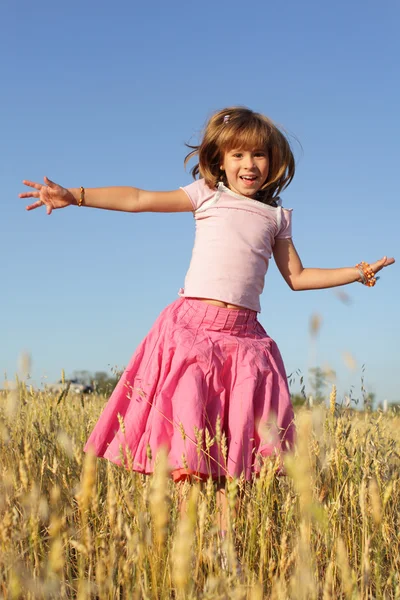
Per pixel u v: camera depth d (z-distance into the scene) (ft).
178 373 10.90
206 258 11.97
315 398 10.87
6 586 6.61
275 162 12.81
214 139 12.46
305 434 5.90
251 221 12.21
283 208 12.67
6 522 6.73
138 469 10.55
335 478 10.43
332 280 12.45
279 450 10.28
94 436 11.17
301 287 12.59
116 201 11.93
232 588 7.09
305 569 6.82
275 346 12.02
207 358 10.98
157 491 6.18
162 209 12.25
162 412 10.67
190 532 5.77
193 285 11.87
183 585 5.73
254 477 10.13
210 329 11.50
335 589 8.49
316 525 8.80
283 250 12.69
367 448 10.96
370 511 9.73
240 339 11.48
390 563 9.30
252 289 11.96
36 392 15.06
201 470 10.02
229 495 6.76
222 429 10.82
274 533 9.46
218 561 7.36
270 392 11.14
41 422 13.24
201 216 12.40
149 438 10.64
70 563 8.75
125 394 11.39
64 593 7.09
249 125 12.24
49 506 9.20
